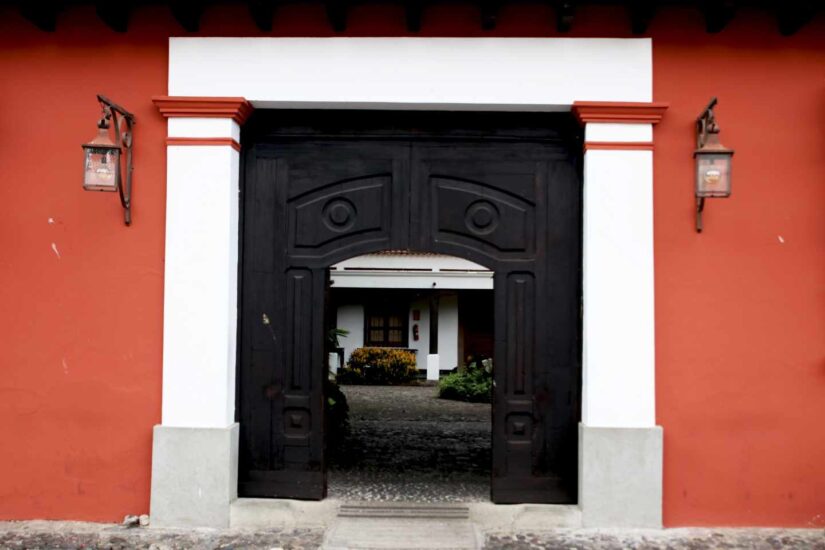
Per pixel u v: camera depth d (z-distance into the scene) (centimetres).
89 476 472
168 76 477
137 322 474
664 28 471
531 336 488
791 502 460
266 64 475
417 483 575
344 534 450
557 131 492
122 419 472
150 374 473
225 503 465
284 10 476
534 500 482
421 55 473
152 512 465
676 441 462
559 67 469
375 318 2042
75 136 482
